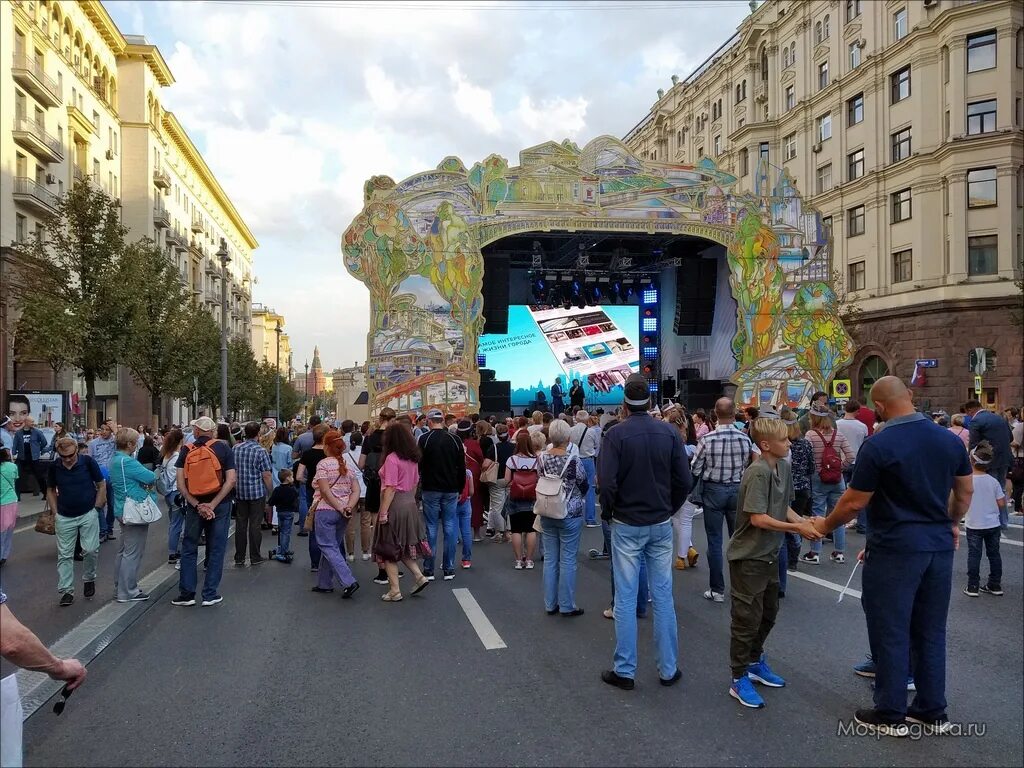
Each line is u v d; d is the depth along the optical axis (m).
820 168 39.66
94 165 42.09
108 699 4.80
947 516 4.23
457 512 9.03
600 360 26.80
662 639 4.96
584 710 4.54
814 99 39.56
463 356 20.14
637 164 21.23
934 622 4.24
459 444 8.56
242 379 51.75
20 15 31.88
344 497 7.69
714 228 21.77
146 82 48.88
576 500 6.67
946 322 30.86
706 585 7.98
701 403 22.45
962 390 30.53
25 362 29.17
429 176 20.17
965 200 30.77
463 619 6.68
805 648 5.76
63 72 37.28
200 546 10.63
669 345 26.69
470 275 20.22
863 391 35.69
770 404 21.69
